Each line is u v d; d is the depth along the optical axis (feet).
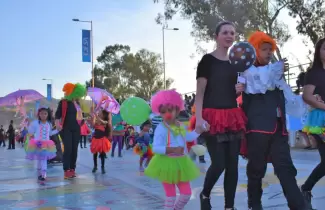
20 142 102.32
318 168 14.44
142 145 28.86
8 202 17.69
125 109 16.28
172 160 12.94
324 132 14.06
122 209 15.64
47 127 25.22
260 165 12.59
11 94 43.24
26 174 28.22
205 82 12.59
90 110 28.17
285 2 76.38
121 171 28.50
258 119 12.31
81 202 17.33
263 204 15.24
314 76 14.21
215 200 16.33
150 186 20.98
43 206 16.70
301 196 11.78
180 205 13.14
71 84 25.84
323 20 75.72
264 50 12.89
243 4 76.02
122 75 210.18
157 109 13.69
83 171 29.01
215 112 12.28
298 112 13.70
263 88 12.32
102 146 27.48
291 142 43.91
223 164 12.32
